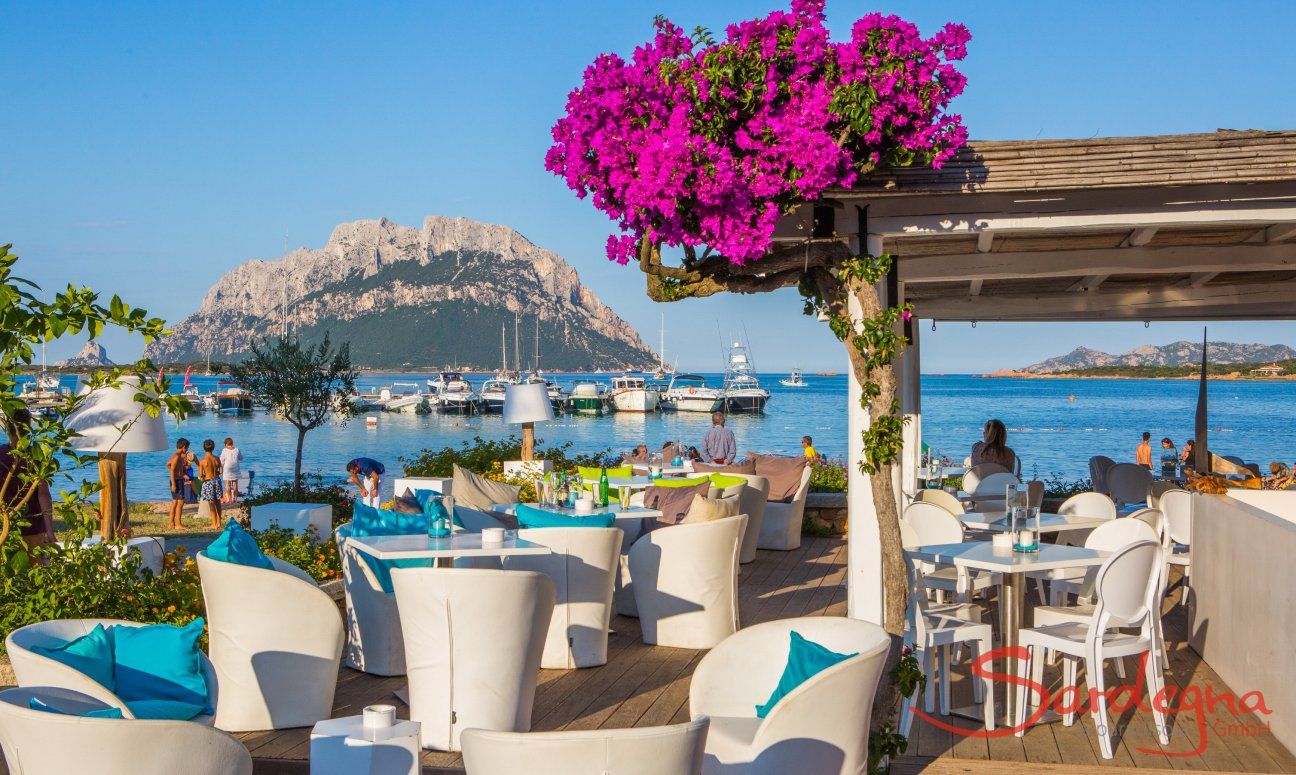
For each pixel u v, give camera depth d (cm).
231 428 7625
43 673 380
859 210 575
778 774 390
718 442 1450
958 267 838
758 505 1038
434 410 9612
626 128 518
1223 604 639
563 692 616
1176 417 6988
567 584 664
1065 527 737
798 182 511
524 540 659
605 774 306
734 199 507
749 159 515
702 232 522
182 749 336
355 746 358
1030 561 563
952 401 10569
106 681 433
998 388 16175
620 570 832
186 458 1764
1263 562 559
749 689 450
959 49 527
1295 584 507
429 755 515
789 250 560
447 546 591
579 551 664
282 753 504
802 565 1034
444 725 520
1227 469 905
